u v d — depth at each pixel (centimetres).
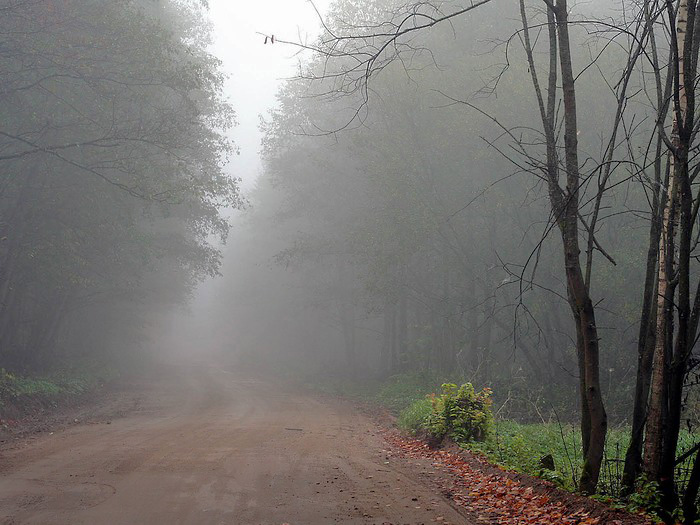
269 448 1319
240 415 2138
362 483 964
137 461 1120
